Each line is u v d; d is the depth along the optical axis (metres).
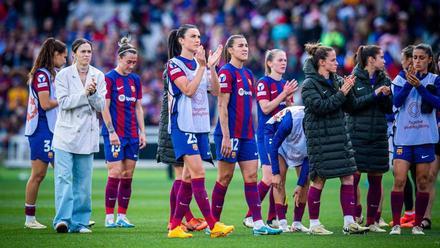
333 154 36.00
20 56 109.94
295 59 95.50
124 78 43.72
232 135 36.69
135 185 71.38
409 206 42.31
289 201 55.56
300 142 38.12
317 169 36.12
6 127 103.25
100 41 108.56
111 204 42.19
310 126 36.34
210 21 112.12
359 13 104.62
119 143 40.53
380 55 38.59
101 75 39.03
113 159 42.53
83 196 38.75
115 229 40.56
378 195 39.03
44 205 53.72
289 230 39.19
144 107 96.12
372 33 99.81
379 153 38.47
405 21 98.88
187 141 35.25
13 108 103.81
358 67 39.03
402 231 38.94
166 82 40.22
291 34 101.75
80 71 38.53
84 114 38.19
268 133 39.38
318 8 108.69
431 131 37.44
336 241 34.09
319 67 36.72
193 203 55.50
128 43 44.16
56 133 38.06
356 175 40.22
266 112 39.44
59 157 37.91
